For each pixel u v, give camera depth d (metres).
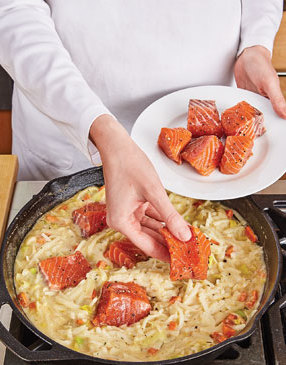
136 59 1.12
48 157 1.26
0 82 1.66
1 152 1.87
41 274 0.91
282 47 1.72
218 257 0.94
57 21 1.08
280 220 0.96
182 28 1.09
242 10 1.13
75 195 1.01
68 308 0.88
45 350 0.81
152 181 0.84
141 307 0.86
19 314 0.81
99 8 1.06
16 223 0.94
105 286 0.88
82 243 0.95
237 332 0.84
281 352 0.81
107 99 1.18
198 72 1.15
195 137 1.08
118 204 0.86
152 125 1.07
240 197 0.97
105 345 0.84
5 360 0.84
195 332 0.85
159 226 0.91
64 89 0.94
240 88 1.15
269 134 1.05
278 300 0.86
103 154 0.88
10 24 1.00
